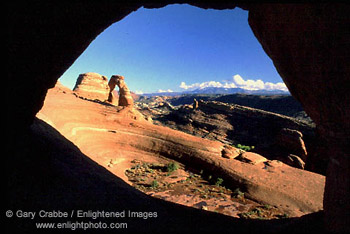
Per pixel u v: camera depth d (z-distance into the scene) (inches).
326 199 313.4
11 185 274.4
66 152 562.3
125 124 1428.4
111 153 1177.4
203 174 1120.2
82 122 1249.4
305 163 1285.7
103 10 318.0
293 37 255.9
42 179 336.2
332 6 192.2
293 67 285.3
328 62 224.2
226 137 3036.4
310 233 312.8
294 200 820.0
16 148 335.9
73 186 375.2
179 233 335.9
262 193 873.5
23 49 262.5
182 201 767.1
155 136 1378.0
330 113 259.4
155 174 1054.4
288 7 238.7
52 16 260.5
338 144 274.2
